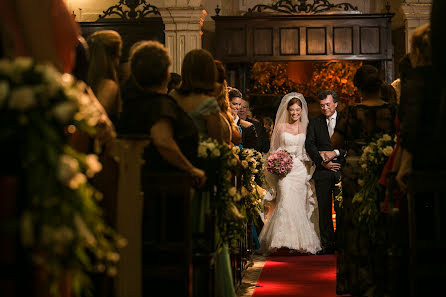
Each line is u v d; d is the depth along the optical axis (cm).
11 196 232
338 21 1188
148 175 380
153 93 403
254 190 656
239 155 625
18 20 260
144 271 383
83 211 250
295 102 904
